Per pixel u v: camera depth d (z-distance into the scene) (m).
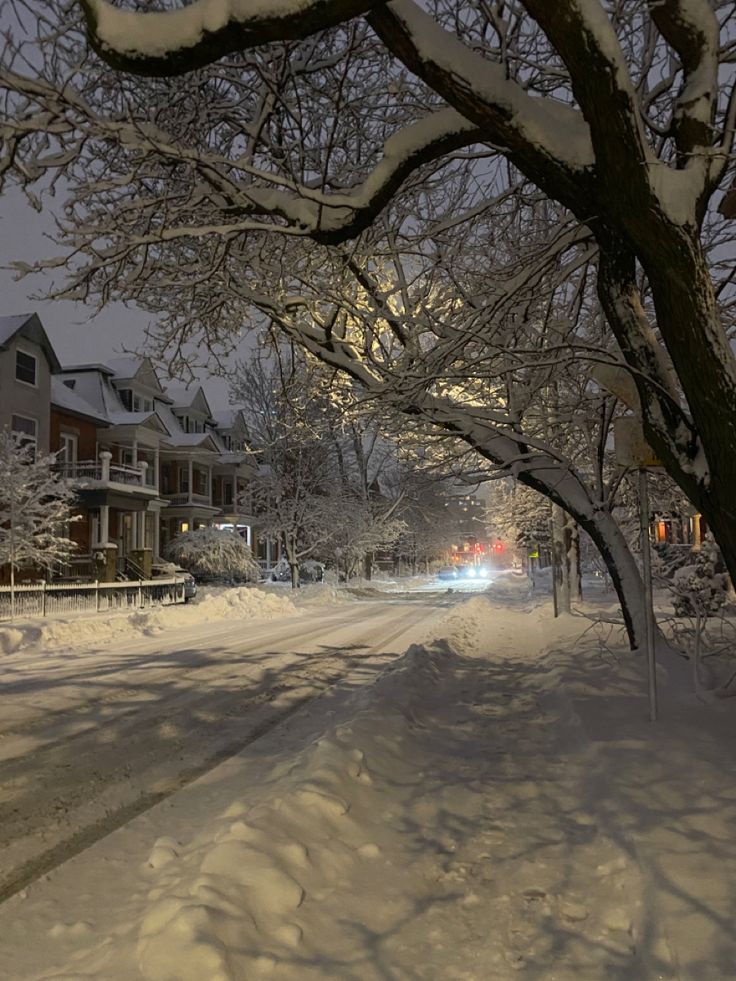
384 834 4.66
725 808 4.57
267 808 4.41
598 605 22.97
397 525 45.59
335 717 8.35
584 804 5.11
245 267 8.87
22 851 4.64
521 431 10.52
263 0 4.52
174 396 52.88
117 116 6.72
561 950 3.30
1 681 11.34
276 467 40.19
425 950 3.30
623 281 6.73
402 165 5.93
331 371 11.45
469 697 9.27
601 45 4.87
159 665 13.14
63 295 7.11
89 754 7.05
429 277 9.16
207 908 3.21
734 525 5.69
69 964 3.20
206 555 41.44
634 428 7.37
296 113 7.29
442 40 5.39
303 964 3.13
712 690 8.12
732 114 5.70
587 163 5.60
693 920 3.25
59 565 33.28
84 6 4.66
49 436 34.88
